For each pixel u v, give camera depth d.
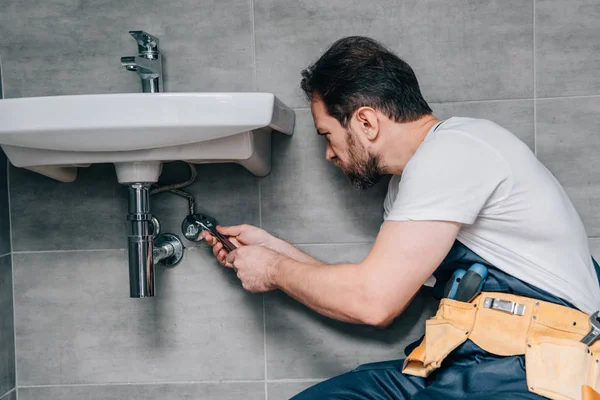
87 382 1.53
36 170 1.32
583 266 1.03
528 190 0.98
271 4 1.44
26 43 1.48
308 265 1.07
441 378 1.01
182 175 1.49
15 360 1.53
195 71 1.46
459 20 1.41
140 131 1.05
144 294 1.29
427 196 0.95
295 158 1.47
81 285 1.52
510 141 1.01
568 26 1.39
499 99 1.42
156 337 1.52
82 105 1.02
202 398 1.52
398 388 1.13
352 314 0.97
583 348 0.92
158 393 1.52
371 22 1.43
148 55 1.37
